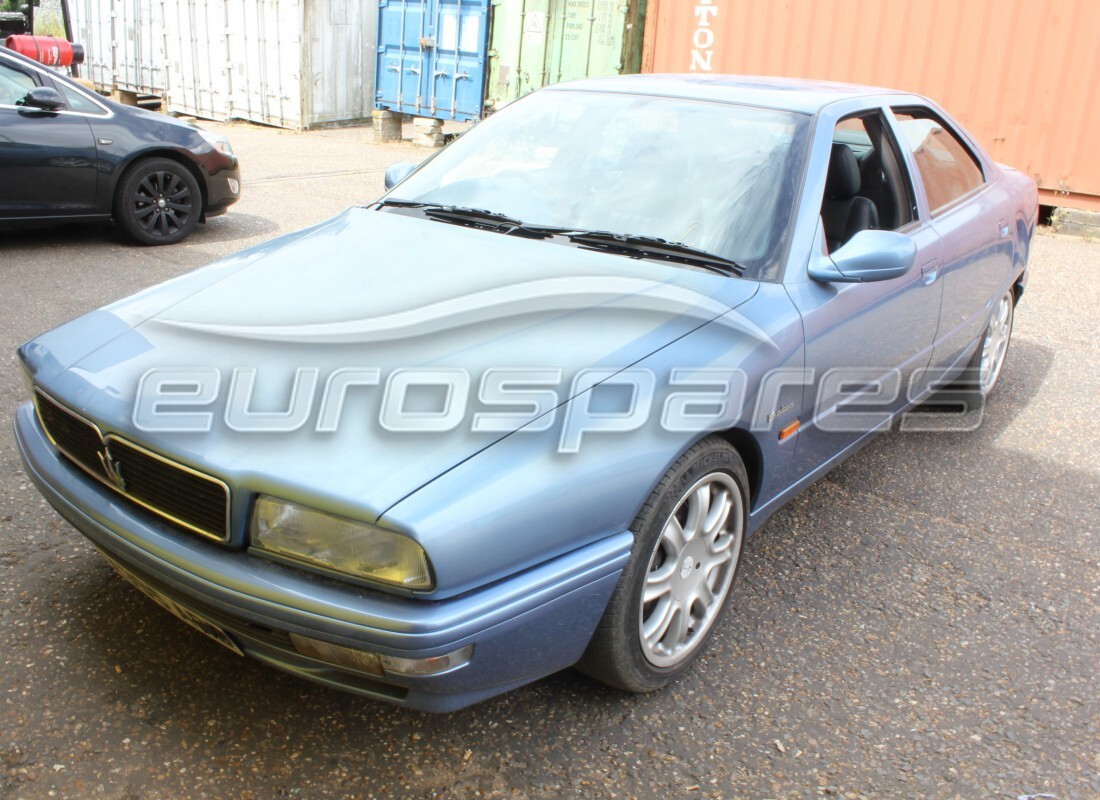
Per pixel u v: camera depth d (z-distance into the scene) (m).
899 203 3.62
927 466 4.22
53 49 11.75
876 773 2.38
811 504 3.82
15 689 2.45
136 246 7.17
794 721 2.56
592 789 2.28
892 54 9.93
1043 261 8.23
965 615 3.11
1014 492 4.01
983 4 9.36
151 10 16.00
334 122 15.10
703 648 2.75
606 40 11.93
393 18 13.26
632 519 2.28
